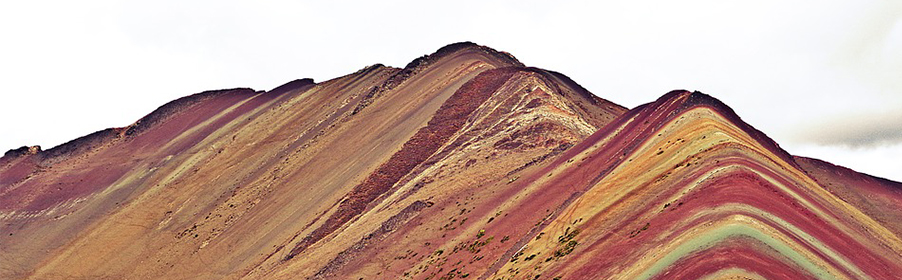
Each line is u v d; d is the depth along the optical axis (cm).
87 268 16550
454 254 8744
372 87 18888
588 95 16562
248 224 14800
